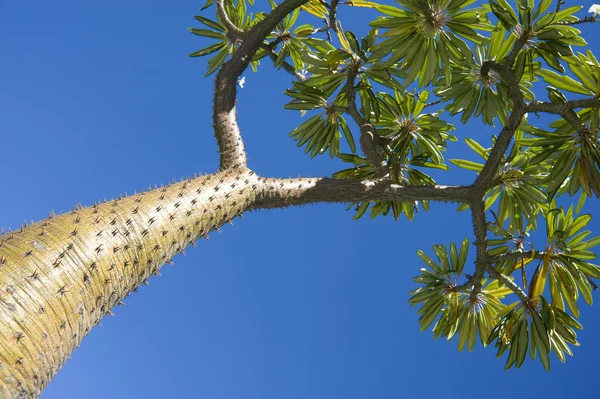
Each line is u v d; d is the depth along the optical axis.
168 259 1.79
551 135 3.07
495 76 3.47
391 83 3.33
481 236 3.29
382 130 3.90
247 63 2.88
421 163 3.82
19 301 1.23
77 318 1.37
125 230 1.61
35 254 1.34
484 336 3.87
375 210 4.15
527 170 3.63
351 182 2.83
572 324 3.34
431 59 3.02
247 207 2.40
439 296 3.73
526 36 3.01
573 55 2.91
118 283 1.53
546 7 2.90
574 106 2.85
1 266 1.27
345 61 3.42
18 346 1.19
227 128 2.62
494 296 3.82
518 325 3.46
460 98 3.64
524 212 3.67
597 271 3.23
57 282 1.33
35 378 1.22
